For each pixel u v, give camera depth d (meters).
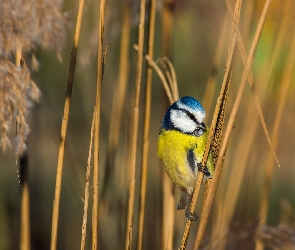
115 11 4.64
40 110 4.79
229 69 4.52
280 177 5.40
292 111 4.87
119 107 4.69
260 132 4.73
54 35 4.50
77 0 4.61
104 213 4.70
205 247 4.58
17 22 4.49
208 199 4.52
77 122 4.82
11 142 4.51
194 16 5.01
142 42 4.60
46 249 4.87
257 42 4.49
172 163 4.64
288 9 4.66
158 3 4.68
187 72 5.43
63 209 4.97
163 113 4.69
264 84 4.69
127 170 4.71
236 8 4.50
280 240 4.57
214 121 4.54
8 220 4.84
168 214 4.66
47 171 5.13
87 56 4.62
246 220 4.70
